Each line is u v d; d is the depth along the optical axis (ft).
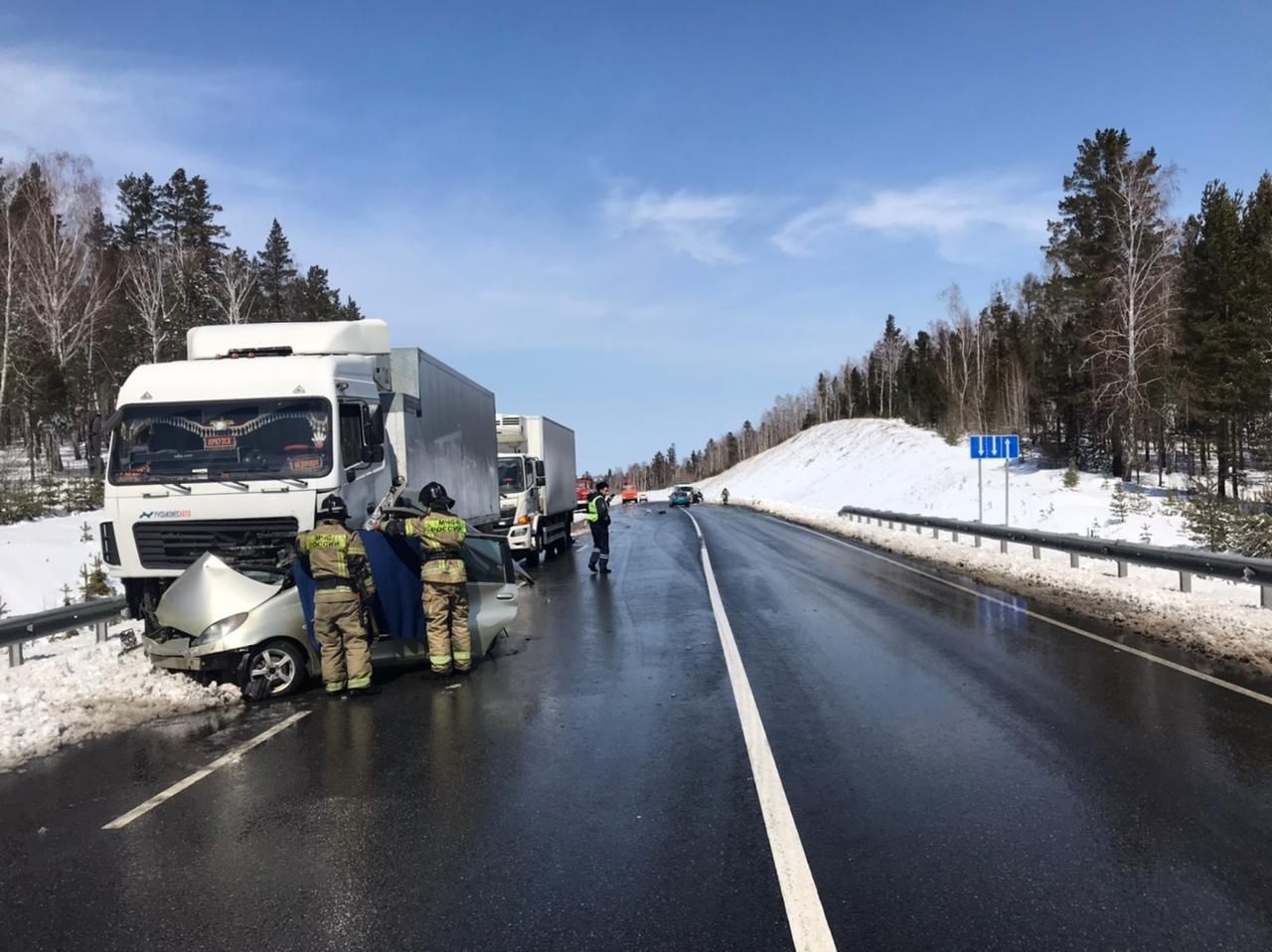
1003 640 35.86
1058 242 155.02
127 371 172.35
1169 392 125.80
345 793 19.48
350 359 38.55
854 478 241.35
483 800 18.81
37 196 149.59
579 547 99.09
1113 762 20.29
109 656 33.01
